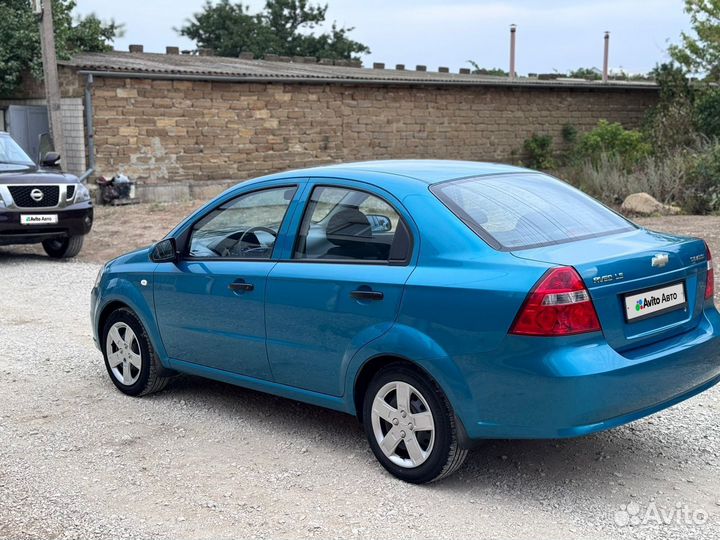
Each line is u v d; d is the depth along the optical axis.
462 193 4.62
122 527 4.07
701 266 4.61
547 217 4.63
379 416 4.59
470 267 4.19
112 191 19.58
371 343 4.47
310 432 5.38
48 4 18.36
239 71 22.80
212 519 4.14
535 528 3.98
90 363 7.16
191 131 21.70
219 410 5.85
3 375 6.81
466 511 4.17
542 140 28.98
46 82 18.62
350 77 24.27
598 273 4.00
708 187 15.71
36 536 3.99
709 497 4.32
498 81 27.61
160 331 5.84
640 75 38.47
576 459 4.84
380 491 4.43
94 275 11.84
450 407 4.26
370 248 4.64
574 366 3.88
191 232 5.69
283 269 4.98
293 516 4.16
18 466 4.88
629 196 15.34
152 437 5.34
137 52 27.05
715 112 21.88
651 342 4.27
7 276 11.81
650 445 5.04
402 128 26.05
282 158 23.56
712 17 26.59
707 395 6.00
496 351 4.02
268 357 5.12
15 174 12.62
